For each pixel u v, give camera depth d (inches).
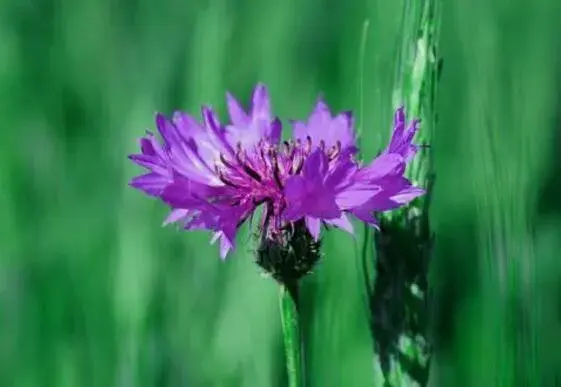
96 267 17.9
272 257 15.4
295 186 15.1
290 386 15.5
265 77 19.7
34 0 20.1
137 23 19.9
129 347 17.0
